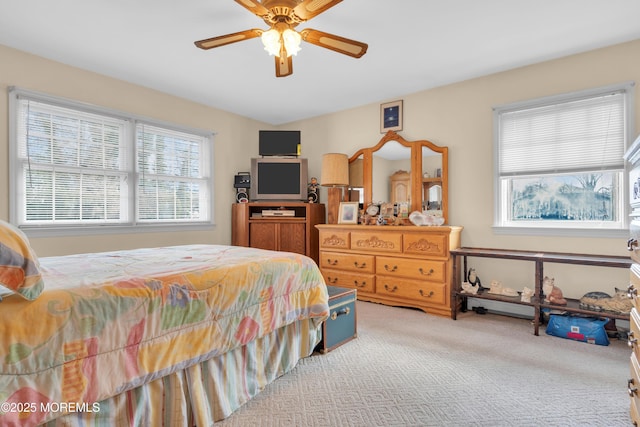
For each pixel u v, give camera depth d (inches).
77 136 128.2
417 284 132.7
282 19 75.2
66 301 44.9
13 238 41.5
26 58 114.6
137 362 50.1
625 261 97.3
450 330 111.3
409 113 156.1
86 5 88.8
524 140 127.9
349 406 66.7
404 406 66.8
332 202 171.8
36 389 40.8
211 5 89.4
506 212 133.5
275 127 206.1
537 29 101.1
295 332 81.7
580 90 115.6
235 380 66.3
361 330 111.1
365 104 171.3
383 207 157.9
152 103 149.6
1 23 97.3
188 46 111.7
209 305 60.4
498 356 90.6
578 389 73.3
